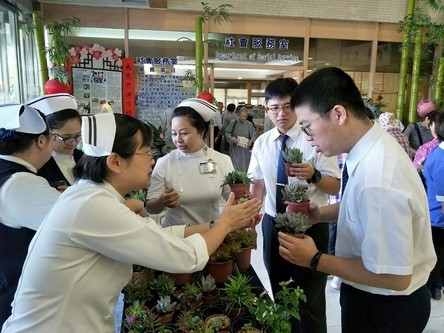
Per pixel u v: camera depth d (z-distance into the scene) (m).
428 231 1.08
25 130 1.25
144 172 1.01
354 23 5.65
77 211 0.90
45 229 0.94
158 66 5.28
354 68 5.83
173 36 5.29
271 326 1.19
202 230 1.33
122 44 5.18
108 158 0.95
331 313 2.48
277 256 1.89
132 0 4.93
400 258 0.94
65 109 1.73
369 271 0.99
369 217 0.97
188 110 1.74
